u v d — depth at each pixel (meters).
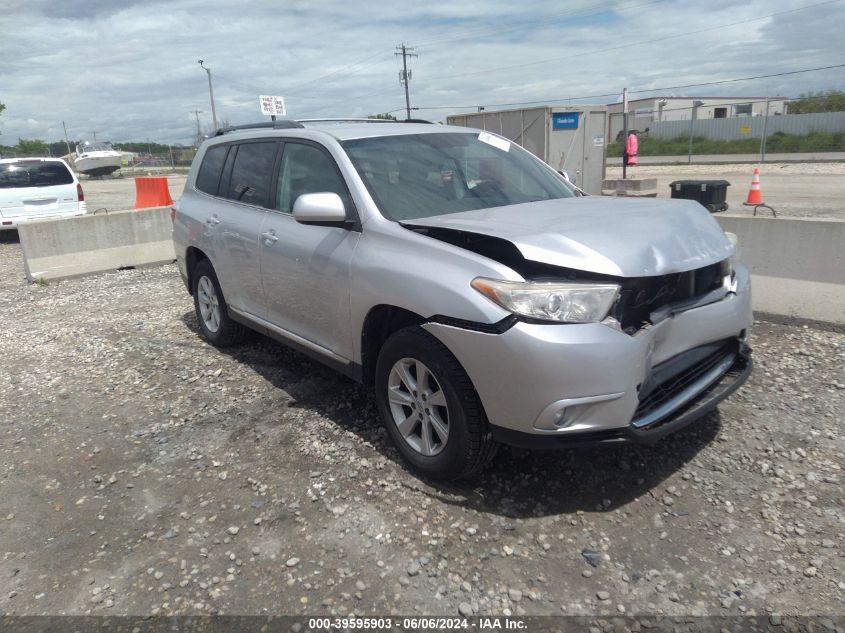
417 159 4.21
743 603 2.60
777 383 4.50
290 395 4.68
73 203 13.66
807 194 16.55
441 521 3.17
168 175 47.84
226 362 5.43
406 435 3.58
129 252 9.66
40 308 7.60
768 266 5.70
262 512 3.30
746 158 33.09
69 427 4.36
